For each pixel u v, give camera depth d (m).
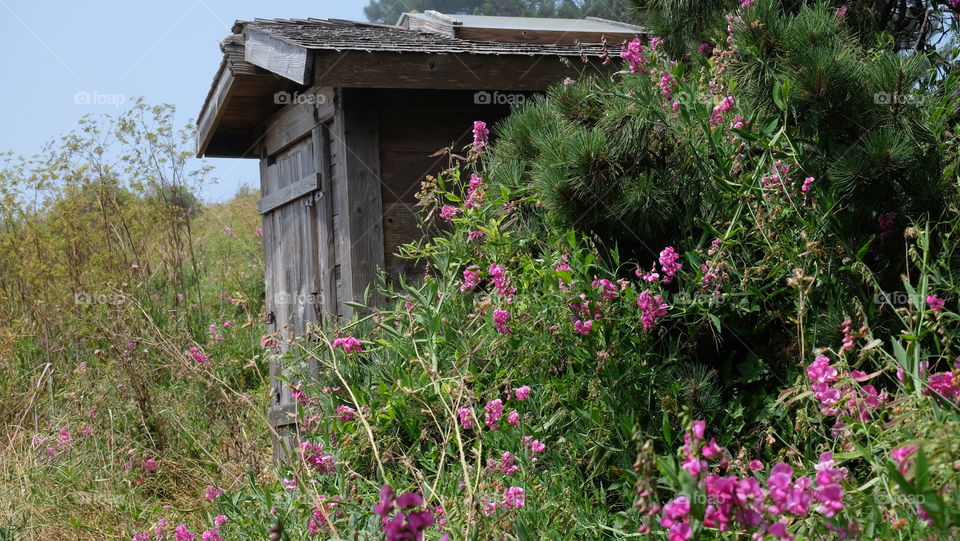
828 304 3.66
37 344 8.34
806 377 3.06
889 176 3.62
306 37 5.52
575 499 3.55
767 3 4.07
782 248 3.66
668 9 5.74
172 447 5.93
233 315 9.64
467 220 4.67
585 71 5.69
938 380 2.55
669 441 2.18
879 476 2.33
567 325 3.85
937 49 5.60
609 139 4.12
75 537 4.89
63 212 8.86
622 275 4.29
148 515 5.05
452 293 4.75
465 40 6.50
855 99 3.75
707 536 2.56
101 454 5.85
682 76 4.76
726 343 4.08
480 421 3.95
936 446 2.05
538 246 4.66
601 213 4.11
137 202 9.49
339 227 5.68
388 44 5.52
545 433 3.88
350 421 4.13
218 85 6.70
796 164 3.86
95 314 8.03
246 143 7.77
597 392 3.63
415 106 5.68
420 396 4.08
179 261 9.48
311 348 5.63
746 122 4.07
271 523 3.61
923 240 3.10
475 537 2.84
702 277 3.79
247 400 4.34
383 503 1.99
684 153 4.13
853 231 3.76
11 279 9.08
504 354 4.22
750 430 3.80
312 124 6.00
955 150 4.02
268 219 7.11
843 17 4.50
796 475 2.73
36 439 6.09
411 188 5.71
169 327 8.23
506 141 5.07
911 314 2.86
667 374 3.78
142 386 6.16
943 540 2.03
